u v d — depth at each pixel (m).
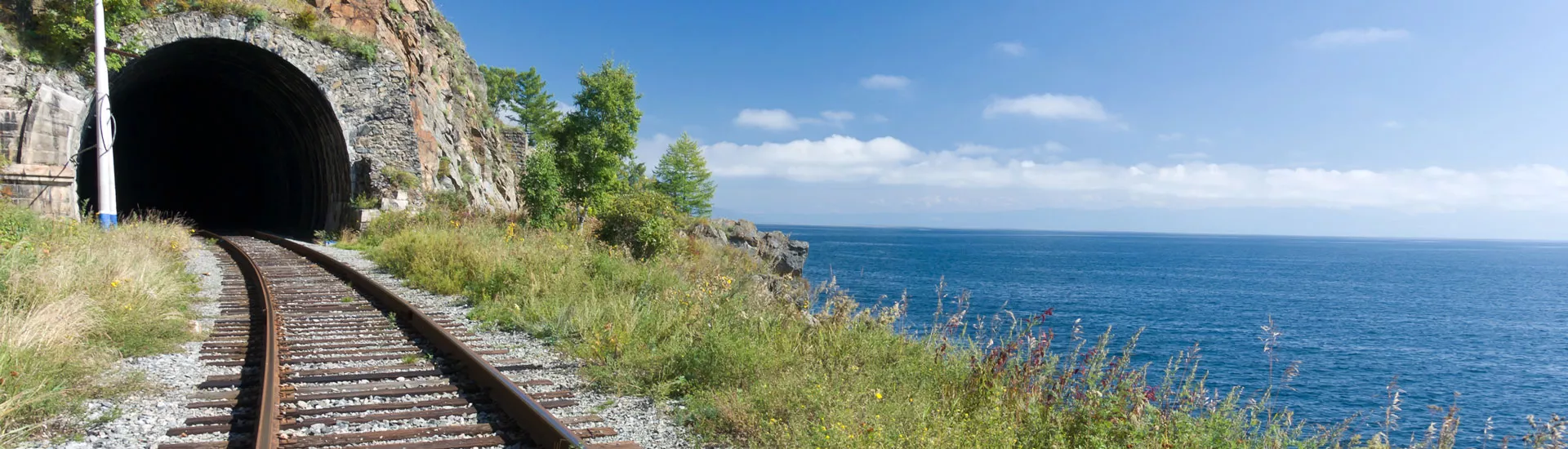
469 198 34.03
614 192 31.20
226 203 46.31
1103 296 60.03
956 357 7.27
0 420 4.47
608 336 7.74
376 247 21.14
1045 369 6.41
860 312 8.72
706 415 5.37
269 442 4.31
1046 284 70.69
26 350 5.48
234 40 25.11
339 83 27.69
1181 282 82.81
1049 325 39.06
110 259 10.04
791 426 5.07
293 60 26.59
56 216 19.73
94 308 7.35
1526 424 21.20
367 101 28.38
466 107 40.56
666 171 55.84
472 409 5.34
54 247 10.88
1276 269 129.88
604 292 10.94
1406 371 30.41
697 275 16.00
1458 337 44.06
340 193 29.23
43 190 20.22
